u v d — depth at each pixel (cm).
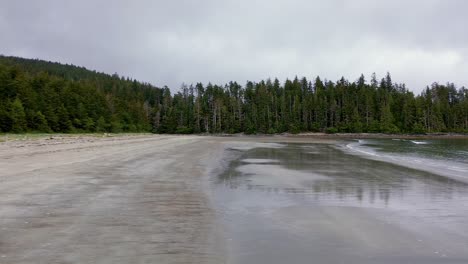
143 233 753
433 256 664
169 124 13338
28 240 682
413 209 1055
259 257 644
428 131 11900
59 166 1756
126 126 11244
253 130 12681
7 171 1524
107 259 600
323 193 1308
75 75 17988
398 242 742
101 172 1619
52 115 8044
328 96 13688
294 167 2148
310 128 12694
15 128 6931
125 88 15238
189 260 614
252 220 905
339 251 684
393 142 6631
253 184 1488
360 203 1138
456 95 14775
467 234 807
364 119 12588
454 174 1889
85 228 771
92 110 9769
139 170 1748
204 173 1770
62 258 597
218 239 738
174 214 931
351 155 3153
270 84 15750
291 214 978
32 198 1044
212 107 13762
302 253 670
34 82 9125
